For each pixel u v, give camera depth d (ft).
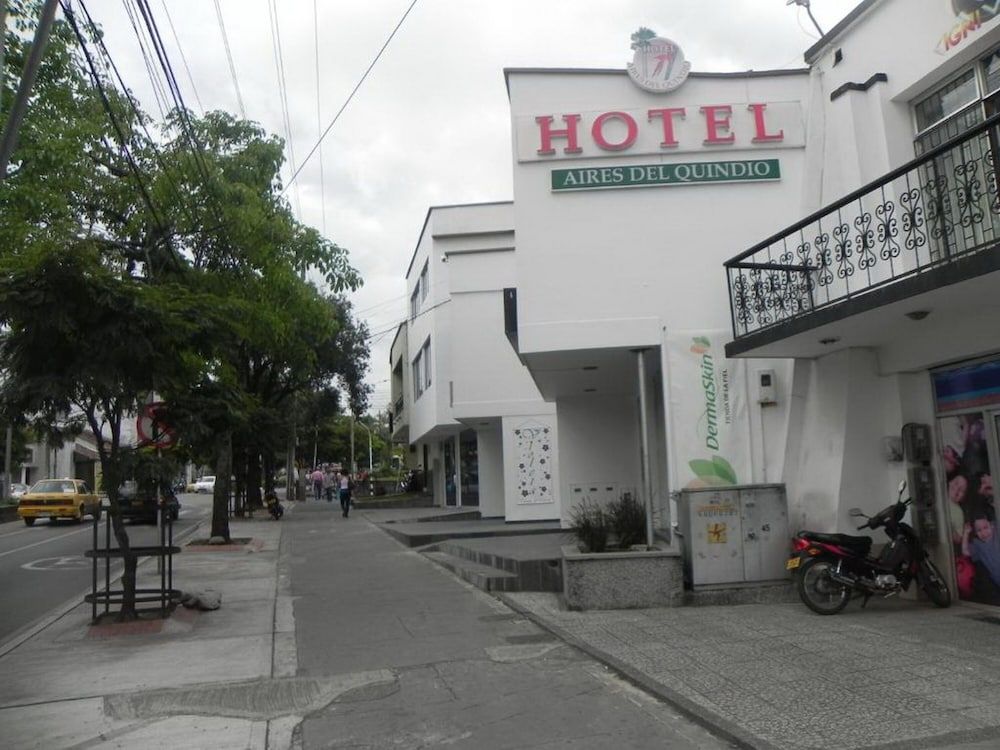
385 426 277.44
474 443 98.73
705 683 21.74
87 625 32.50
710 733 18.47
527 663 25.04
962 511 30.91
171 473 32.30
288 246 57.72
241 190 53.36
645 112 38.50
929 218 26.50
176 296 32.48
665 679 22.26
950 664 22.57
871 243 30.32
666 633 27.86
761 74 38.68
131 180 49.39
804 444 35.45
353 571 47.98
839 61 36.70
